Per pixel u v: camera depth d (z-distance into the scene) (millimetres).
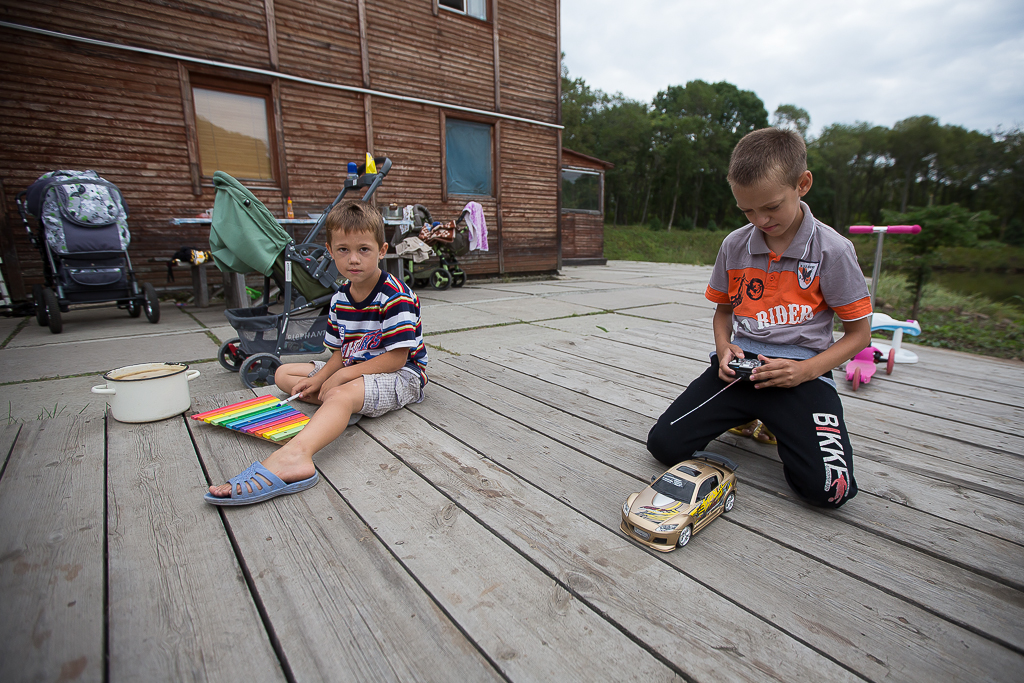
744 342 1773
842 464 1465
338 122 7215
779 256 1657
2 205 5305
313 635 1031
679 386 2748
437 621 1075
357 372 2107
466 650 1003
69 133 5555
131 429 2057
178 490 1584
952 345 4301
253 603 1117
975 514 1533
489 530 1405
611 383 2789
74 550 1285
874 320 3426
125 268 4789
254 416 2080
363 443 1959
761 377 1525
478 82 8547
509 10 8836
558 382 2799
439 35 8031
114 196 4723
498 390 2641
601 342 3912
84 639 1006
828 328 1674
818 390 1601
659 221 45188
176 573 1209
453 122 8484
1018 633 1070
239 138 6625
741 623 1082
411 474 1715
